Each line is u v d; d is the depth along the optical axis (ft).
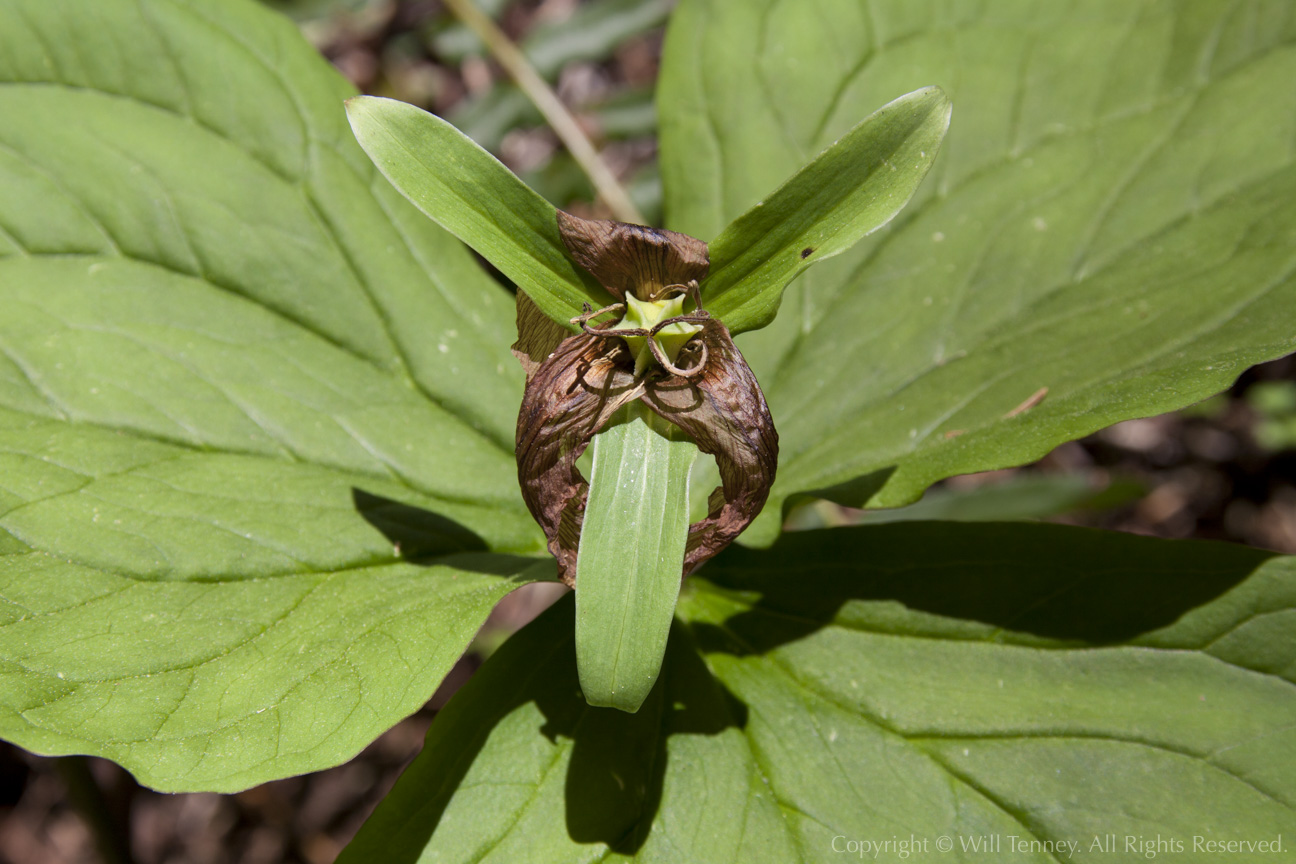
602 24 2.08
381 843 1.21
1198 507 2.57
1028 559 1.28
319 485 1.31
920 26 1.47
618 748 1.25
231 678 1.20
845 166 1.15
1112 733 1.24
